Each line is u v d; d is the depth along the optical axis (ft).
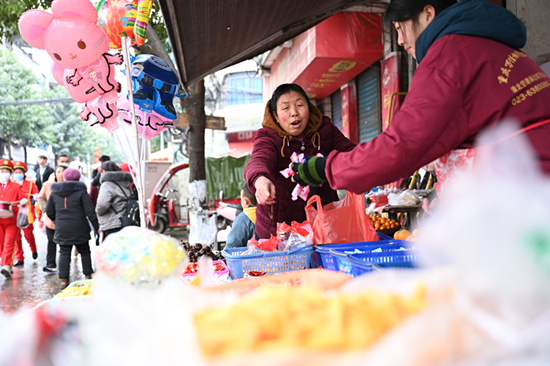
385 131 4.56
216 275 6.68
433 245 1.62
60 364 1.55
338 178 4.78
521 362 1.45
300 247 6.42
